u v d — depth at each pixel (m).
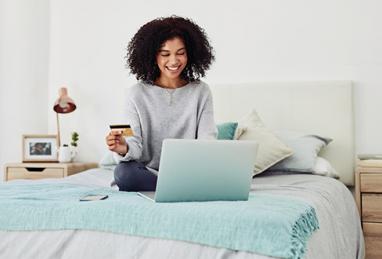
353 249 1.94
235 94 2.96
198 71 2.04
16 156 3.32
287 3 2.95
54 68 3.42
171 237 1.08
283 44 2.95
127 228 1.13
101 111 3.33
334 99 2.77
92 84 3.36
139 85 1.98
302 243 1.03
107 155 2.78
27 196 1.44
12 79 3.33
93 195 1.42
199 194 1.32
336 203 1.82
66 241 1.18
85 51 3.38
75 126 3.38
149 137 1.94
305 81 2.85
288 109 2.86
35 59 3.36
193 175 1.29
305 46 2.91
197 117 1.96
